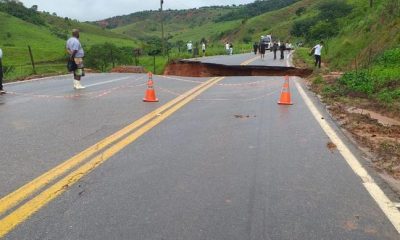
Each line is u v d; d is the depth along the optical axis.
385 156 7.06
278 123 9.47
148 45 105.44
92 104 11.98
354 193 5.33
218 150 7.17
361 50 30.20
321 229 4.34
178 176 5.84
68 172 5.94
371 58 23.69
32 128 8.76
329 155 6.98
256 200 5.04
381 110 12.30
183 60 33.88
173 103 12.20
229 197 5.12
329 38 70.12
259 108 11.48
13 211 4.66
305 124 9.39
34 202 4.90
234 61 34.59
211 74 30.62
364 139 8.30
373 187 5.54
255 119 9.90
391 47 22.58
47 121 9.50
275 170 6.16
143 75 22.80
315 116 10.38
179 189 5.36
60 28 194.50
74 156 6.70
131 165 6.30
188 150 7.15
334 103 13.04
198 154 6.92
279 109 11.37
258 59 38.97
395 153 7.26
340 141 7.88
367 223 4.49
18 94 14.20
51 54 104.81
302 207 4.86
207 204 4.91
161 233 4.20
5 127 8.85
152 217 4.55
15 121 9.50
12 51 102.12
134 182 5.59
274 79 20.17
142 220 4.48
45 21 197.75
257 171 6.10
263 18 179.88
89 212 4.66
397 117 11.46
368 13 42.19
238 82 18.67
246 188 5.43
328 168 6.30
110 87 16.34
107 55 61.03
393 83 15.23
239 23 195.00
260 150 7.20
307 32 112.25
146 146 7.36
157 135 8.19
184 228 4.31
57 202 4.92
